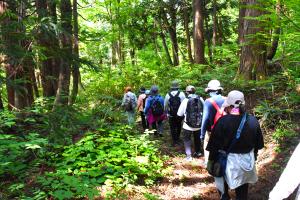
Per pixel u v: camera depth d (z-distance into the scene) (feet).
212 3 69.00
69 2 32.83
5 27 18.28
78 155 20.67
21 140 20.39
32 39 19.29
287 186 7.93
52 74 32.27
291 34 20.71
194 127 23.29
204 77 40.52
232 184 13.34
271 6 19.69
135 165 19.75
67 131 20.80
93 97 40.91
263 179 18.85
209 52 69.41
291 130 22.52
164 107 27.89
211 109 17.89
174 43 78.79
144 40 77.15
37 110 21.24
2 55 19.10
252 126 13.41
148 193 17.49
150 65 61.52
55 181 15.74
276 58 34.12
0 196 15.69
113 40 70.95
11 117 21.66
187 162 23.11
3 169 17.75
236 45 40.98
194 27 53.26
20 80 19.11
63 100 25.25
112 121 33.60
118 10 69.56
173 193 18.21
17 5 21.31
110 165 19.21
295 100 25.12
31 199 14.69
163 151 25.58
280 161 20.12
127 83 52.60
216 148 13.64
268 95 27.71
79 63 20.95
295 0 17.42
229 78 34.73
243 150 13.44
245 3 29.37
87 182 16.74
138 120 39.34
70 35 20.12
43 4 28.43
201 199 17.60
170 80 46.85
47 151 20.84
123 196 16.12
